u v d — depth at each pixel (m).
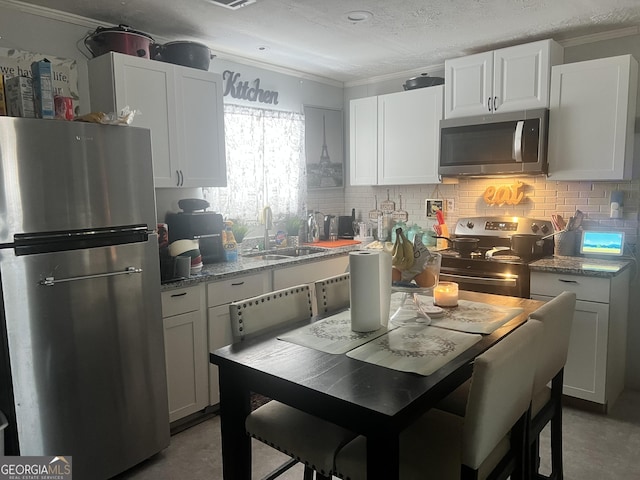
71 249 2.05
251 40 3.21
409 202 4.20
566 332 1.93
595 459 2.38
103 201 2.14
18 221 1.90
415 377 1.42
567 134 3.05
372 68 4.00
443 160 3.54
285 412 1.76
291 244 3.99
